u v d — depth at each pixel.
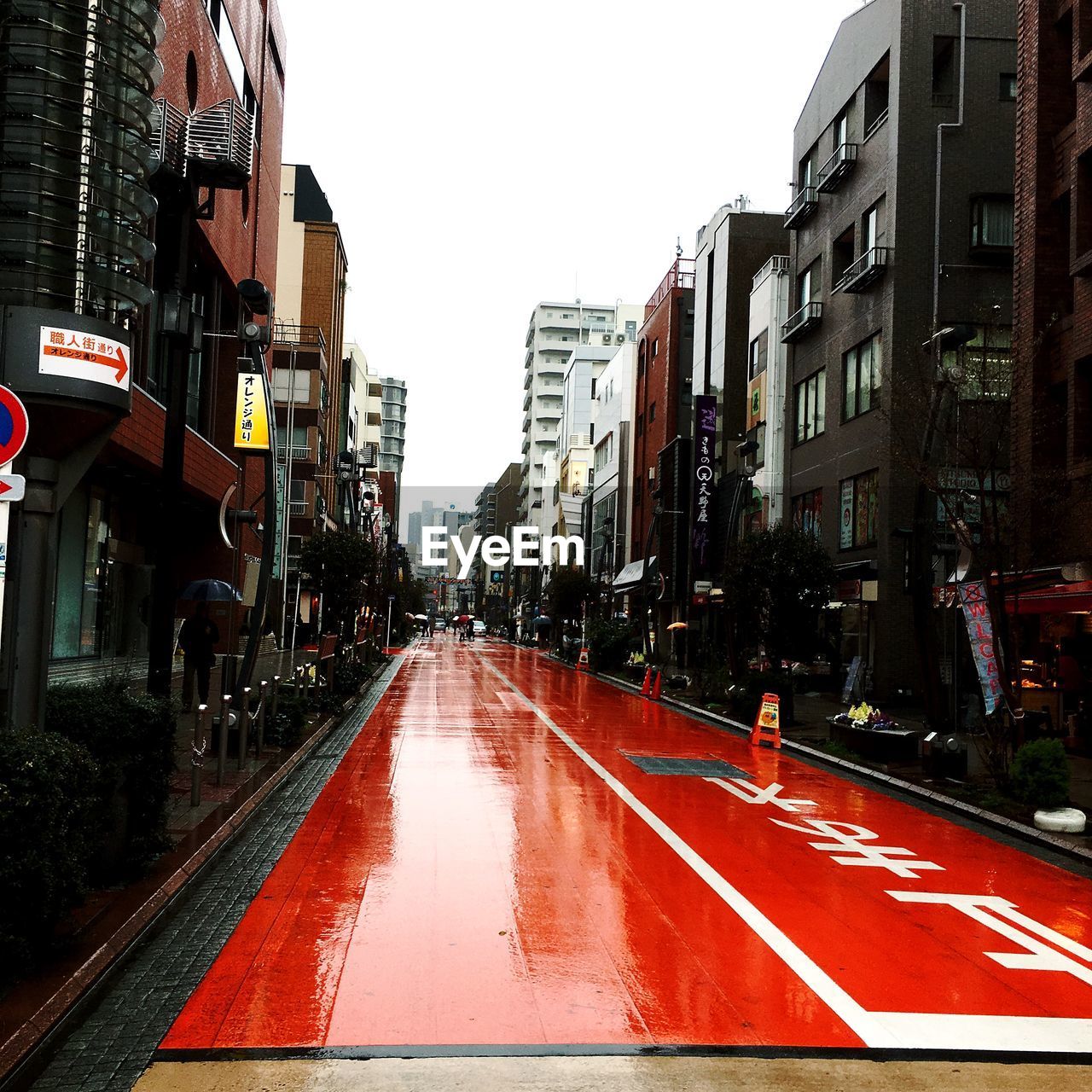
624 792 12.55
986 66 27.19
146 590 28.67
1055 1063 4.81
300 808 10.97
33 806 5.23
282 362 53.78
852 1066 4.70
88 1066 4.54
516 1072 4.53
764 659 31.48
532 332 145.88
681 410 54.88
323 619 32.84
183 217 12.11
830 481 31.44
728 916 7.18
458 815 10.70
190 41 22.31
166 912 6.96
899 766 15.41
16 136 7.07
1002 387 15.89
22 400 6.74
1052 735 18.05
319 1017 5.13
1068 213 19.73
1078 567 16.64
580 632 59.84
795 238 35.94
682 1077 4.52
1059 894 8.30
